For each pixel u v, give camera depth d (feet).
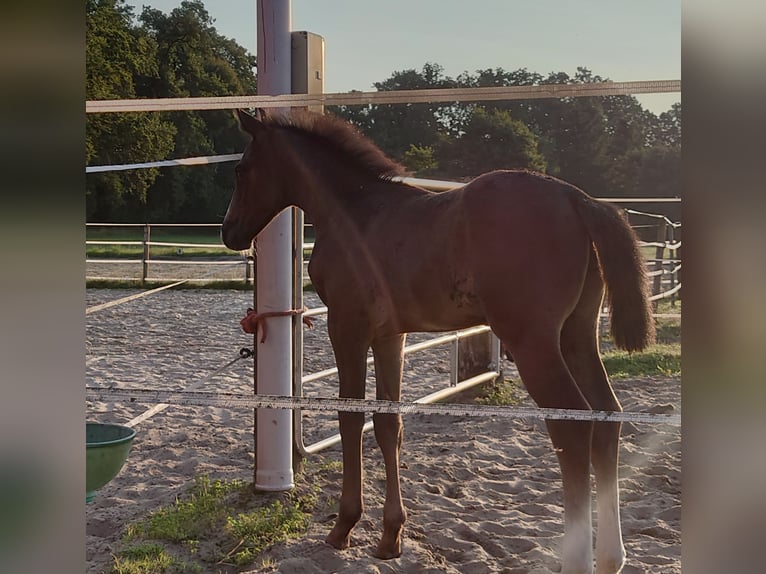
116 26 104.06
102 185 96.27
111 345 27.91
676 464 14.32
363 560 10.23
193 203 115.65
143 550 10.34
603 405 9.59
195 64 129.90
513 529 11.21
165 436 16.67
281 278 12.59
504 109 114.83
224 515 11.71
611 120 112.68
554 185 9.42
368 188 11.06
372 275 10.39
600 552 9.27
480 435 16.98
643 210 49.60
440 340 18.86
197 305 39.45
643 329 9.04
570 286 9.11
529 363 9.02
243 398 7.12
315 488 12.99
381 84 136.87
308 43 12.96
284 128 11.78
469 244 9.46
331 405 7.41
